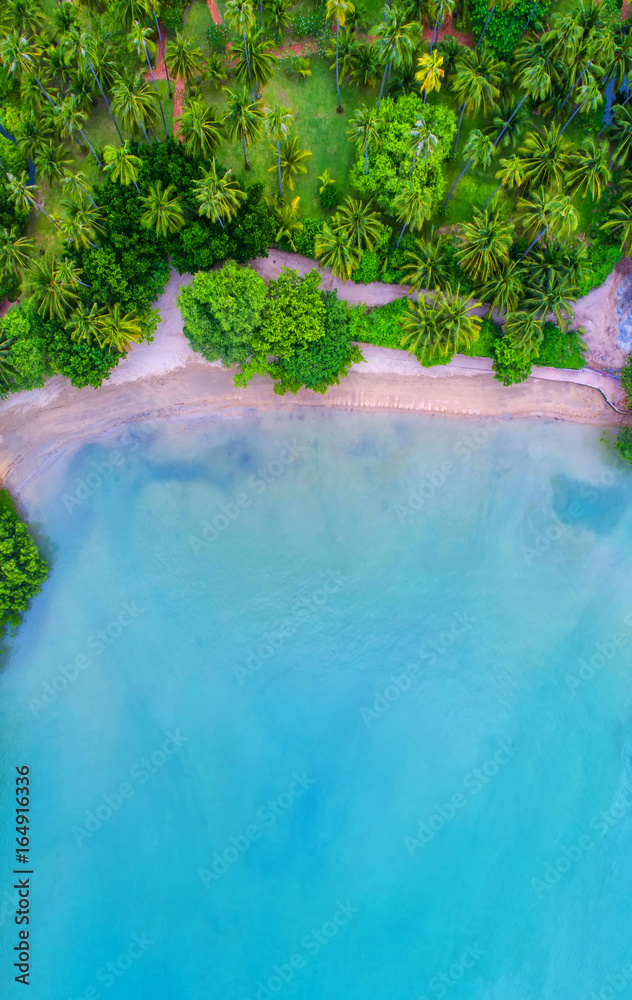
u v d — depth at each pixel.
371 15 50.88
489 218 47.66
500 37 48.66
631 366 50.47
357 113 44.88
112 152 43.50
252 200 46.72
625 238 47.94
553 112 50.03
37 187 48.47
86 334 45.25
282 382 49.41
